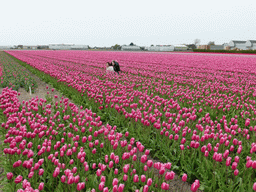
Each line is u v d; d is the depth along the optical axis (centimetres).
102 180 332
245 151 511
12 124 598
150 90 1205
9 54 5109
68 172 341
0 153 512
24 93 1206
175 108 823
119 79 1449
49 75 1606
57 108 779
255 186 305
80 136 575
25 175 404
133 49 12331
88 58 3934
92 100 893
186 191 430
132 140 439
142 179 335
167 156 515
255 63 3170
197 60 3703
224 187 382
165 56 4894
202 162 448
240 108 855
